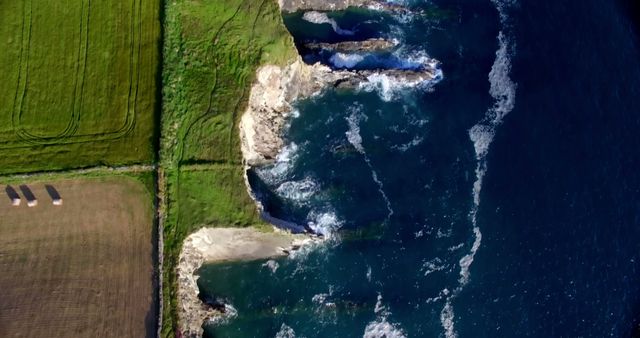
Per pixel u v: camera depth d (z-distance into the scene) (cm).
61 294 4362
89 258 4453
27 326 4269
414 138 5406
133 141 4691
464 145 5416
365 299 4866
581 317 4981
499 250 5097
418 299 4897
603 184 5378
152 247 4481
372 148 5334
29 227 4506
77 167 4597
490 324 4884
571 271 5091
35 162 4616
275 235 4744
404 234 5075
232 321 4744
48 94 4812
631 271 5156
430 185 5253
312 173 5184
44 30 4972
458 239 5100
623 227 5266
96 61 4906
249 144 5003
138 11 5038
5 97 4788
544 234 5181
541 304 4972
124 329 4288
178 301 4366
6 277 4391
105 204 4562
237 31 5162
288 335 4738
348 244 5003
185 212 4575
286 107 5372
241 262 4931
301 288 4878
